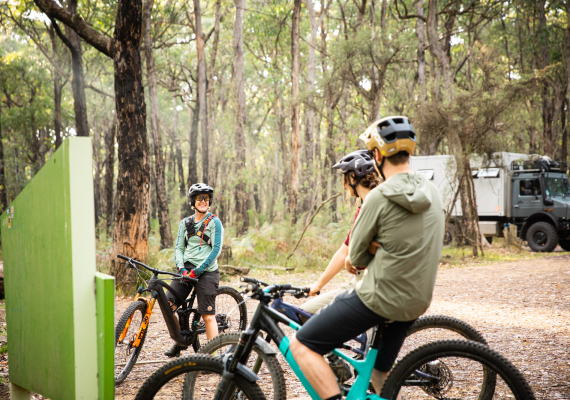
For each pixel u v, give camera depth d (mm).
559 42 30906
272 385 3297
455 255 18234
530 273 13258
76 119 21172
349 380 3014
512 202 21172
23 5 23594
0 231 4105
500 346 5762
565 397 3941
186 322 5020
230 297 5625
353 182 3301
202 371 2908
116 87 10633
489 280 12305
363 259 2564
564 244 21234
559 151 33156
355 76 20344
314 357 2631
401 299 2459
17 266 3641
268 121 49312
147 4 24250
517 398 2582
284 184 33188
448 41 28953
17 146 33781
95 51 27375
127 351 4766
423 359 2715
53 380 3049
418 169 22312
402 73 26938
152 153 46219
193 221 5113
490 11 29125
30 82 32281
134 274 10438
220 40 36812
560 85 30344
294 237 17094
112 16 24422
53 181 2988
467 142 17172
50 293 3076
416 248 2445
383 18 27453
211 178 24641
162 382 2926
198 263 4961
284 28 35000
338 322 2574
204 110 26406
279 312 3072
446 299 9680
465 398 3100
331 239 17438
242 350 2877
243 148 25922
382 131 2578
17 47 29656
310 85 27547
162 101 42562
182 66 38531
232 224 25234
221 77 36875
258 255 16516
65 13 10828
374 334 2830
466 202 20922
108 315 2768
